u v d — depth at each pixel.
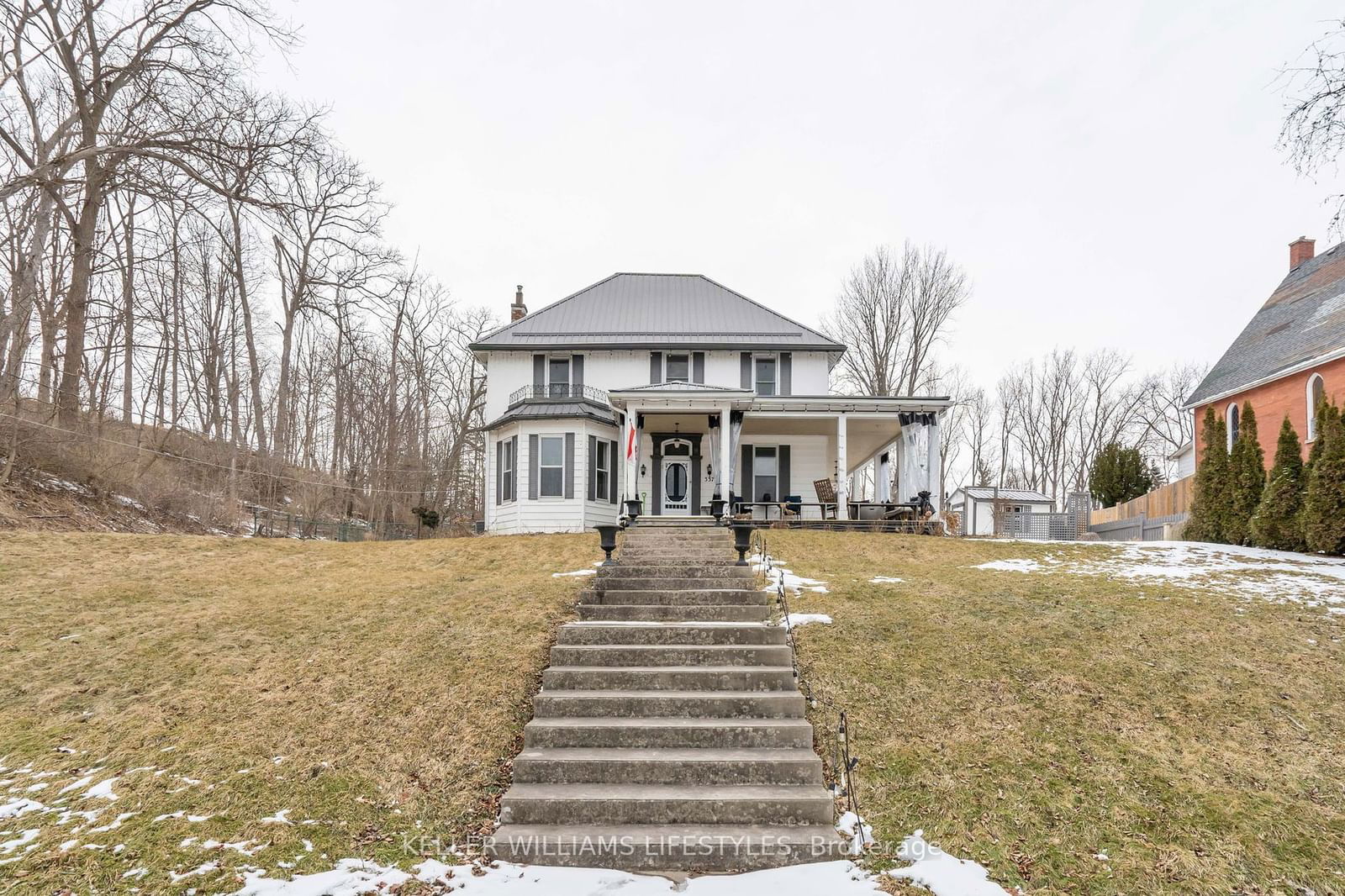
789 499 21.25
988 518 34.16
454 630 9.16
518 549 15.59
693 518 19.39
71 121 17.44
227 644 8.95
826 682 7.70
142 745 6.71
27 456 17.80
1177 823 5.51
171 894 4.86
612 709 7.18
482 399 44.59
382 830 5.66
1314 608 9.75
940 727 6.86
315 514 28.73
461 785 6.25
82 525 17.25
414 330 41.91
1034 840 5.41
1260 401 20.38
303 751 6.62
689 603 9.99
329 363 37.38
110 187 18.25
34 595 10.79
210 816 5.71
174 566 13.45
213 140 15.98
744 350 24.36
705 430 23.36
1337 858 5.11
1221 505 15.54
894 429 22.47
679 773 6.30
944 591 10.75
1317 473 13.25
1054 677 7.69
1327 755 6.29
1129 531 23.86
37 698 7.63
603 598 10.08
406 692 7.62
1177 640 8.62
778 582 10.98
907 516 19.84
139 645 8.94
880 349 42.44
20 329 18.94
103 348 22.17
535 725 6.79
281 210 17.11
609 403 22.44
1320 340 18.94
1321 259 24.45
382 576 13.23
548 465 21.80
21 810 5.75
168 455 24.45
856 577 11.73
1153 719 6.90
